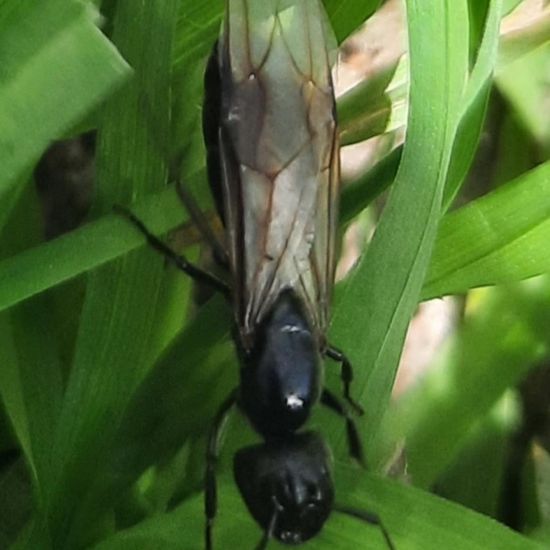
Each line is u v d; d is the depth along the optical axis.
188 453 0.08
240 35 0.08
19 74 0.07
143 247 0.08
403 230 0.08
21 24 0.07
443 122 0.08
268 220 0.08
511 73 0.09
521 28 0.08
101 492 0.08
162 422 0.08
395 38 0.09
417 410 0.08
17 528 0.08
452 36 0.08
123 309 0.08
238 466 0.08
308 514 0.07
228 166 0.08
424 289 0.08
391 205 0.08
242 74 0.08
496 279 0.08
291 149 0.08
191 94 0.08
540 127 0.09
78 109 0.07
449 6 0.08
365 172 0.08
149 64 0.08
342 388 0.08
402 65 0.08
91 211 0.08
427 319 0.09
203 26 0.08
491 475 0.09
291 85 0.08
